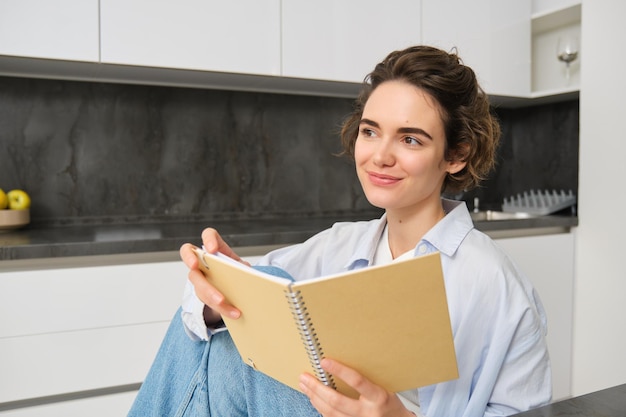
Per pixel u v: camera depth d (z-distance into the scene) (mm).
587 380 2334
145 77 2113
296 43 2072
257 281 549
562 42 2420
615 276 2195
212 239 807
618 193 2160
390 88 824
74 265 1633
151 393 828
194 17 1906
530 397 841
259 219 2430
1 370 1551
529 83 2559
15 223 1858
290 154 2492
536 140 2850
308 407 665
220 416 708
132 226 2113
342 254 1130
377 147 823
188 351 782
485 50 2428
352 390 602
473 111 868
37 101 2053
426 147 816
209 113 2326
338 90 2428
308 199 2543
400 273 516
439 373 617
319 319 527
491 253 880
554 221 2275
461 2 2365
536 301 923
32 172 2061
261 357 651
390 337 564
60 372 1613
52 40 1722
